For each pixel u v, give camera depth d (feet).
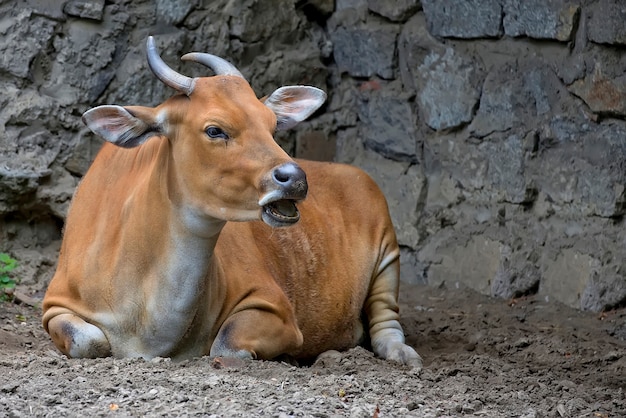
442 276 82.74
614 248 73.61
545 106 77.41
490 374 59.11
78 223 59.93
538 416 50.39
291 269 63.98
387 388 52.85
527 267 78.13
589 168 74.90
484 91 81.05
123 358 56.39
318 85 91.15
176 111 53.83
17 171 77.97
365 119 89.35
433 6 83.61
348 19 90.27
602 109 73.77
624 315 72.79
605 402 54.13
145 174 57.06
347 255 68.13
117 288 56.44
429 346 68.95
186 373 52.80
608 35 72.64
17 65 79.71
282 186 50.49
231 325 57.57
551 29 75.97
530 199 78.59
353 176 71.36
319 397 49.52
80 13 81.35
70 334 56.75
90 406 47.03
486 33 80.38
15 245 80.07
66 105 80.84
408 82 86.69
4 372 52.65
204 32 86.02
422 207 84.99
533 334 70.38
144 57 83.61
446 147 83.92
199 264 54.95
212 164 52.54
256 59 88.58
